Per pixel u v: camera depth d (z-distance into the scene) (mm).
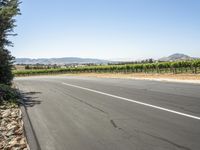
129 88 19703
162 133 7137
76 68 83125
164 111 10047
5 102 14641
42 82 33438
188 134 6941
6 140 7336
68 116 10047
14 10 18828
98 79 35219
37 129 8281
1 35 19000
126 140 6680
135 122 8523
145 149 5945
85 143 6625
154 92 16219
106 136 7125
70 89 21406
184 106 10875
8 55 20297
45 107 12531
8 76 21719
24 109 12211
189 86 18703
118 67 61062
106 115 9867
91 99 14555
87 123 8742
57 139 7102
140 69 54188
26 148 6480
